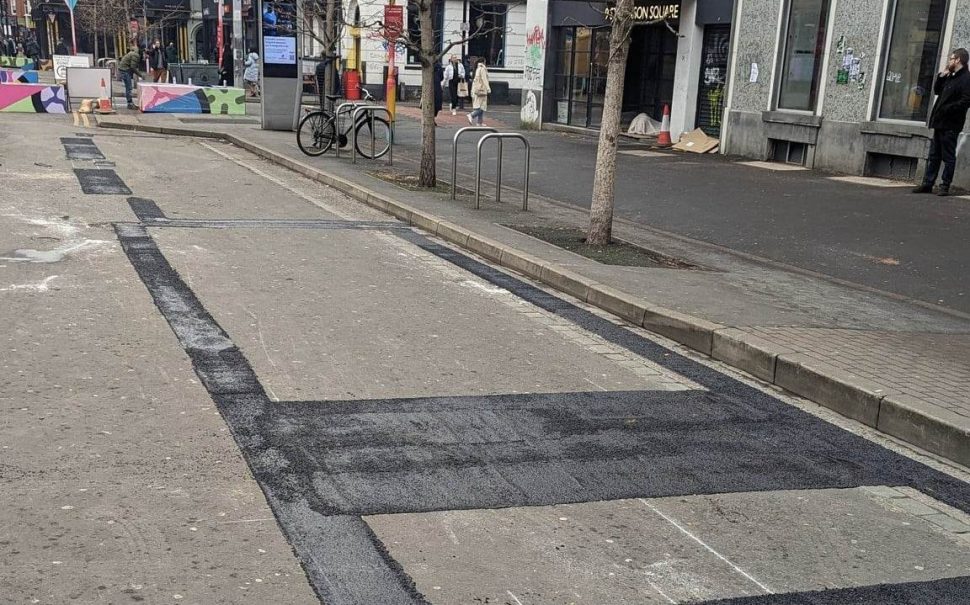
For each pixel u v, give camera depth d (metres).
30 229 9.57
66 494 4.06
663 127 22.14
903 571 3.92
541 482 4.52
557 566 3.76
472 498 4.29
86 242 9.16
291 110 22.39
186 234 9.93
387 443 4.84
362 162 17.45
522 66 41.72
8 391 5.21
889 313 8.27
